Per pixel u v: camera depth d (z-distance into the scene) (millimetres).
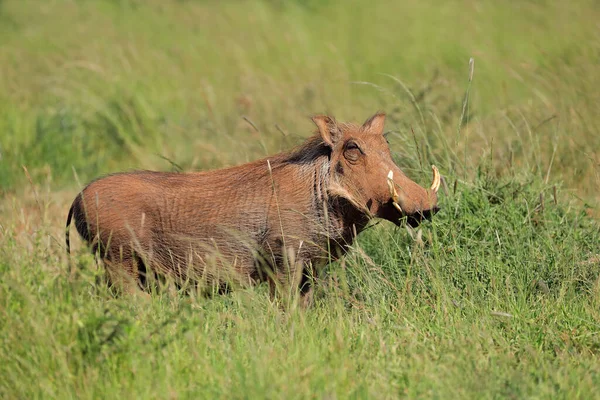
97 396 16016
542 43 43312
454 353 17547
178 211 21078
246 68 45625
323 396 15070
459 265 21609
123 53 49531
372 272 22047
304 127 35594
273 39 52188
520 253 22109
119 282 20766
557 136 28781
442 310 20312
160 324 17781
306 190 20938
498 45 44312
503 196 24594
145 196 21062
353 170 20500
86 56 48406
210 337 18297
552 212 24016
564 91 33000
